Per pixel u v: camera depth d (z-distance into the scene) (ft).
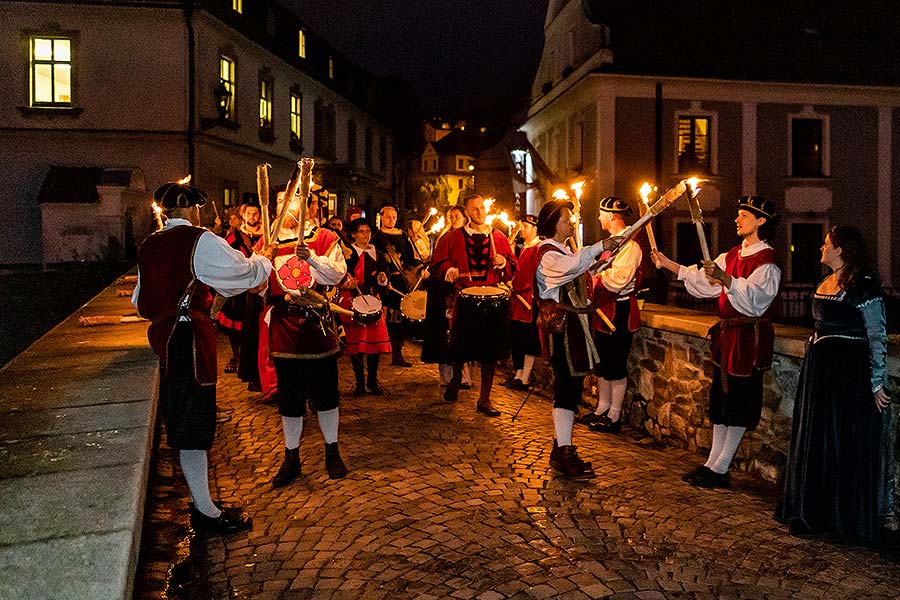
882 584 11.04
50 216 56.59
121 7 61.00
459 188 162.71
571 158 77.00
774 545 12.44
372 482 15.35
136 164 62.18
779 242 72.59
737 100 70.85
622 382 20.35
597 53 69.87
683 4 74.33
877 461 12.43
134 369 15.11
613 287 19.42
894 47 75.87
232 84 68.49
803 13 77.36
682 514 13.82
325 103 92.53
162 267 11.69
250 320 23.11
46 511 7.63
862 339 12.64
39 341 18.67
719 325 15.38
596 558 11.84
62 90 62.13
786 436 15.61
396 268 28.19
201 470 12.59
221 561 11.85
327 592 10.75
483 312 21.25
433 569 11.43
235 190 69.72
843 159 73.05
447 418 20.83
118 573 6.37
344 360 30.99
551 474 16.03
